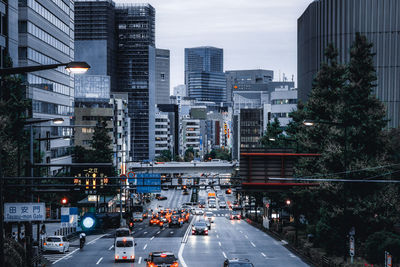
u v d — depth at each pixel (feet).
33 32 266.77
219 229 238.27
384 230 118.32
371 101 124.26
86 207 276.21
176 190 630.74
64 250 149.69
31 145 129.49
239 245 166.20
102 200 278.26
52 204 221.05
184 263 124.77
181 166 422.00
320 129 139.33
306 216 169.89
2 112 137.80
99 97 509.35
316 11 288.10
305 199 146.41
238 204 451.12
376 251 111.96
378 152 124.77
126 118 533.55
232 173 418.10
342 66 143.43
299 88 326.24
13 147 134.21
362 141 122.11
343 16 275.59
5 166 125.80
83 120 454.40
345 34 275.59
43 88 285.23
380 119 125.08
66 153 338.95
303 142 145.48
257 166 87.81
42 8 284.00
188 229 238.07
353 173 116.37
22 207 90.38
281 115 506.89
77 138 452.35
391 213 120.06
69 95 351.25
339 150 120.57
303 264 126.00
